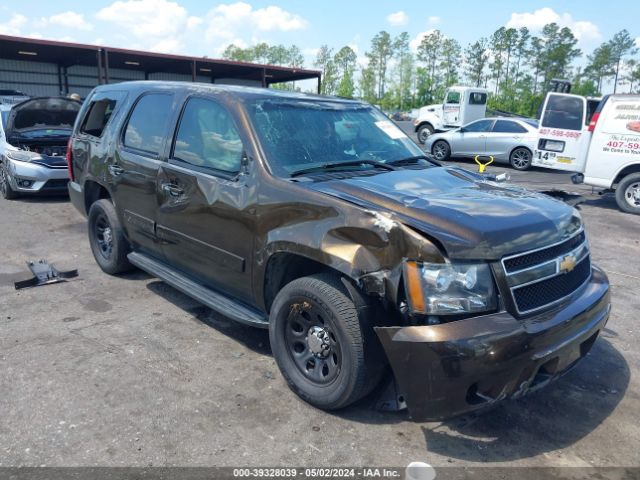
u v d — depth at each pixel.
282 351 3.46
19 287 5.30
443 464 2.87
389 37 93.25
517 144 16.44
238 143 3.80
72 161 6.00
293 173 3.58
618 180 10.45
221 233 3.84
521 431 3.19
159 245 4.62
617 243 7.83
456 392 2.69
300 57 103.25
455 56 91.19
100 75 27.31
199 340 4.24
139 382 3.59
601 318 3.23
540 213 3.17
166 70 36.88
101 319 4.61
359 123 4.46
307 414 3.28
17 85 32.19
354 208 3.04
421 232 2.81
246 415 3.25
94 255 5.86
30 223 8.16
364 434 3.11
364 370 3.00
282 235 3.32
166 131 4.49
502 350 2.63
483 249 2.74
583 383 3.76
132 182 4.80
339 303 3.03
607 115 10.26
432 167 4.21
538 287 2.94
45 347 4.05
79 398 3.38
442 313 2.71
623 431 3.21
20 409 3.25
